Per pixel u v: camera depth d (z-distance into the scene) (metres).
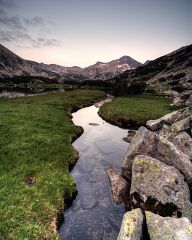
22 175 18.23
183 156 18.47
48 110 50.62
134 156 20.38
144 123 47.75
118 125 48.53
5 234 11.70
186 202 15.12
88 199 18.31
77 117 55.50
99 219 15.89
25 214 13.60
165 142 19.23
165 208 15.12
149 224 12.60
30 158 21.80
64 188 17.95
